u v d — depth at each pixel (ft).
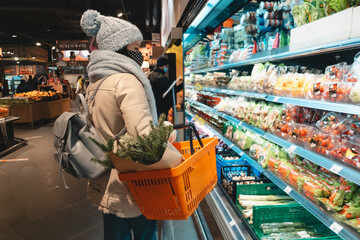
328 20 4.35
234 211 7.29
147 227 5.04
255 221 6.12
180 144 5.87
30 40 65.57
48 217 9.98
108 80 4.33
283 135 6.25
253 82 7.92
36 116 29.84
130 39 4.60
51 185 12.99
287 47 5.66
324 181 5.15
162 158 3.61
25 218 9.95
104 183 4.83
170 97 14.55
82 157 4.63
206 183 4.78
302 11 5.59
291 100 5.71
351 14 3.85
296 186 5.69
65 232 8.97
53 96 34.68
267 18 7.36
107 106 4.33
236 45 10.48
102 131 4.53
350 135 4.52
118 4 41.06
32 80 47.37
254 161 7.57
